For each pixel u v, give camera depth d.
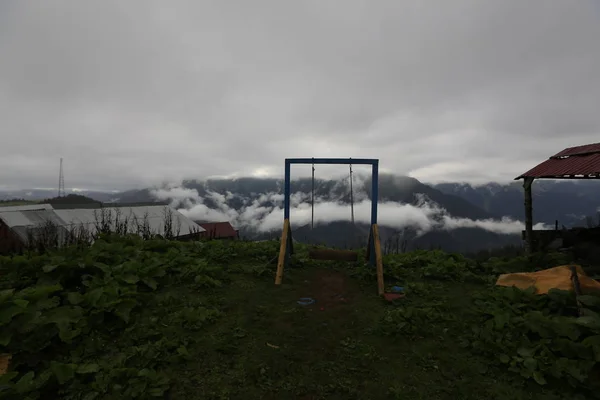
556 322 3.94
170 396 3.22
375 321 4.90
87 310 4.24
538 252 7.86
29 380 3.03
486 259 8.26
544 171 8.12
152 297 5.23
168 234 9.97
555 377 3.35
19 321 3.58
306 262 8.16
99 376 3.28
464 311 5.12
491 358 3.85
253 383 3.48
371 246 7.19
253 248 8.87
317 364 3.83
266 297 5.78
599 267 6.57
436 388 3.41
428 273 6.95
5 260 5.41
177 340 4.05
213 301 5.36
